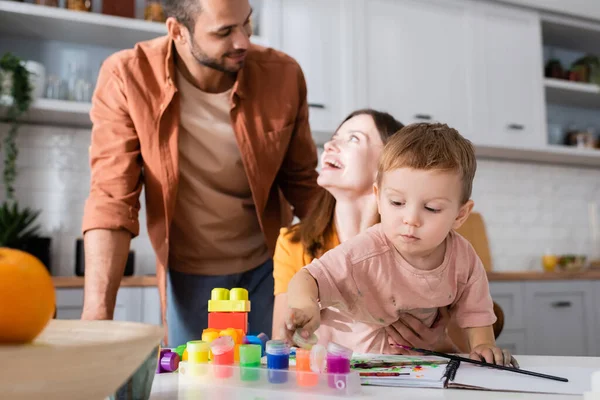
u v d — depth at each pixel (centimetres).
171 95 136
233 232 149
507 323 268
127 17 244
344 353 56
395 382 58
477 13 308
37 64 230
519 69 314
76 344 38
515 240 332
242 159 141
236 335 72
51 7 231
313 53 271
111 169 128
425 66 293
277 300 109
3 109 227
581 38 349
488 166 333
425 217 76
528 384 58
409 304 86
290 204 164
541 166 347
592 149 329
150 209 140
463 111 298
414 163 75
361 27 281
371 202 101
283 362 60
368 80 280
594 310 289
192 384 59
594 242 353
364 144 100
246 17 129
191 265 148
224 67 132
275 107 146
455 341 113
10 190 232
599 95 343
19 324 39
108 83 138
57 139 252
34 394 36
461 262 86
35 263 40
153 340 42
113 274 119
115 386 41
